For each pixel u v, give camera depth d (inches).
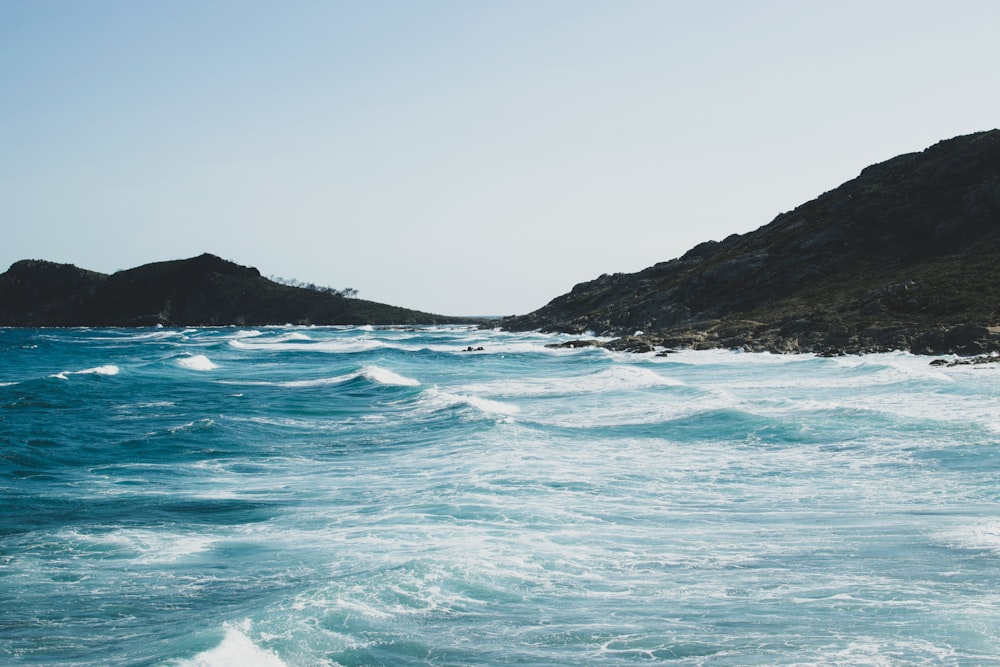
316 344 4018.2
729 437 1037.8
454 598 473.4
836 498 721.6
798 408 1208.8
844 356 2190.0
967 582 486.3
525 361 2659.9
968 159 3366.1
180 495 781.9
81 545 611.5
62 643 428.1
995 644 394.0
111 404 1513.3
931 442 924.0
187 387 1862.7
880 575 507.5
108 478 863.7
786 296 3243.1
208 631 413.4
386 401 1507.1
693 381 1827.0
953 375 1632.6
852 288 2994.6
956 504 679.7
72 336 5905.5
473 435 1082.1
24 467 912.3
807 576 511.5
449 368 2416.3
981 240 2930.6
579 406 1418.6
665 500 729.0
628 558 556.1
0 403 1501.0
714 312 3395.7
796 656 388.8
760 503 713.6
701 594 482.9
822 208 3924.7
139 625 452.8
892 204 3469.5
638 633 423.2
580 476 827.4
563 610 458.0
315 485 824.9
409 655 396.8
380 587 482.3
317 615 437.1
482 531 625.0
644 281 4672.7
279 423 1250.0
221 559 576.4
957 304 2384.4
